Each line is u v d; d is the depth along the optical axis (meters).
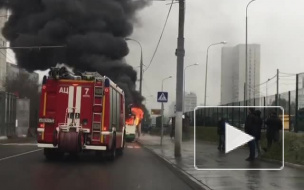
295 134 18.67
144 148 28.33
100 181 12.34
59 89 17.41
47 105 17.41
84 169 15.29
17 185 11.32
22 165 16.23
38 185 11.38
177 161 17.62
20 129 48.53
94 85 17.34
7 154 21.28
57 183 11.80
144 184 11.93
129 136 38.56
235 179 12.20
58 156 18.52
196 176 12.92
